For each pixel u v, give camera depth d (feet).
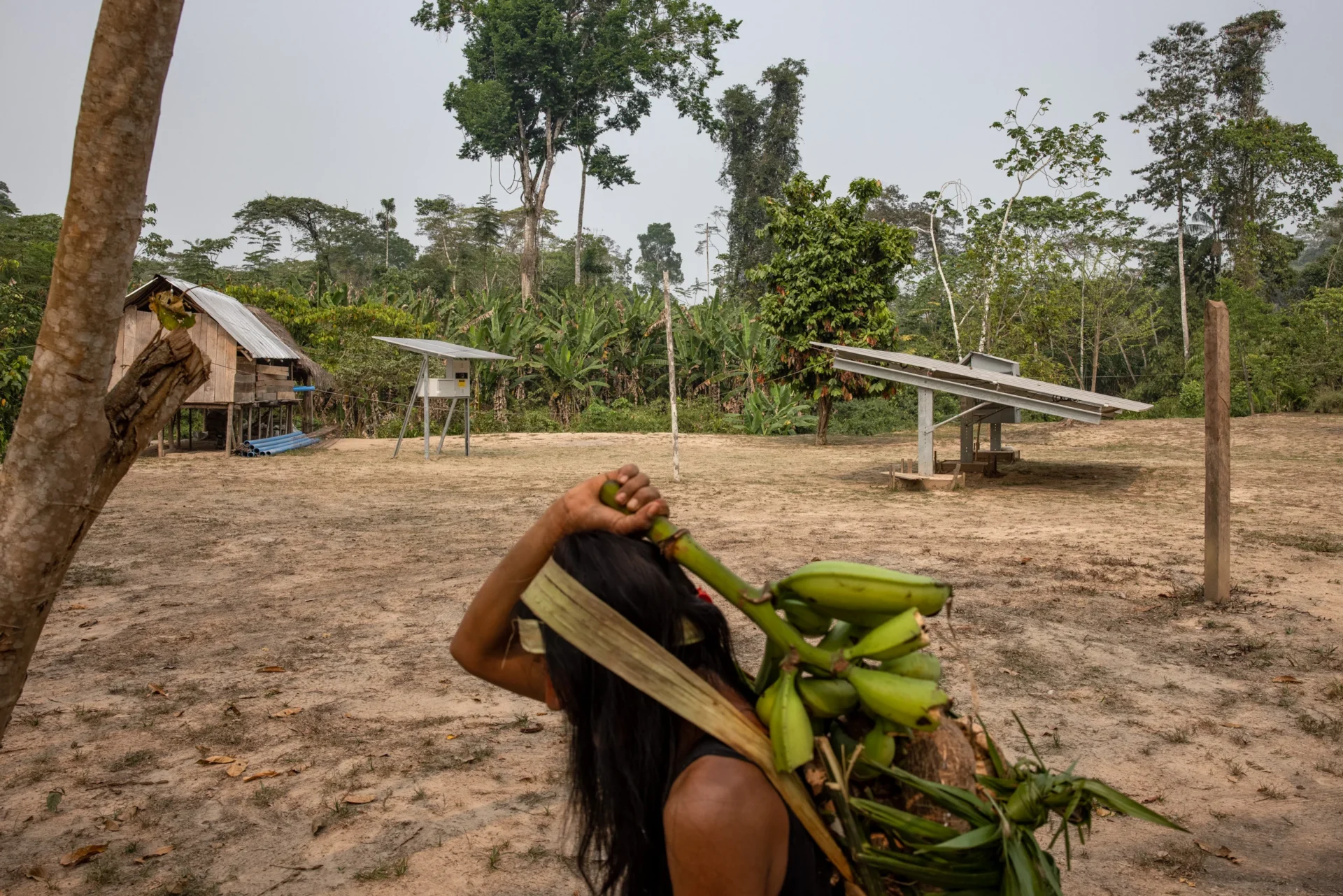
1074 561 31.04
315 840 12.46
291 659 20.61
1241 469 62.59
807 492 51.78
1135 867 11.74
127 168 4.91
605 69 158.81
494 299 119.85
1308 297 175.01
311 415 95.50
